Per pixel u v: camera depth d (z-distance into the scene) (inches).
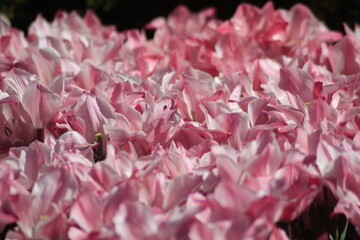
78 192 58.6
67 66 75.9
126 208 54.6
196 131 65.3
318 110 65.6
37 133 67.2
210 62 83.4
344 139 60.3
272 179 57.1
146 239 54.2
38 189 57.8
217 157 58.0
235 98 71.1
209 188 58.9
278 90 68.0
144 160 59.2
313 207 61.2
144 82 71.0
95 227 56.6
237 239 54.6
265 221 54.6
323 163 59.5
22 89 69.0
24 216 57.1
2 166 61.6
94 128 65.6
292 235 60.6
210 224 55.3
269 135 58.2
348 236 64.4
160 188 58.2
